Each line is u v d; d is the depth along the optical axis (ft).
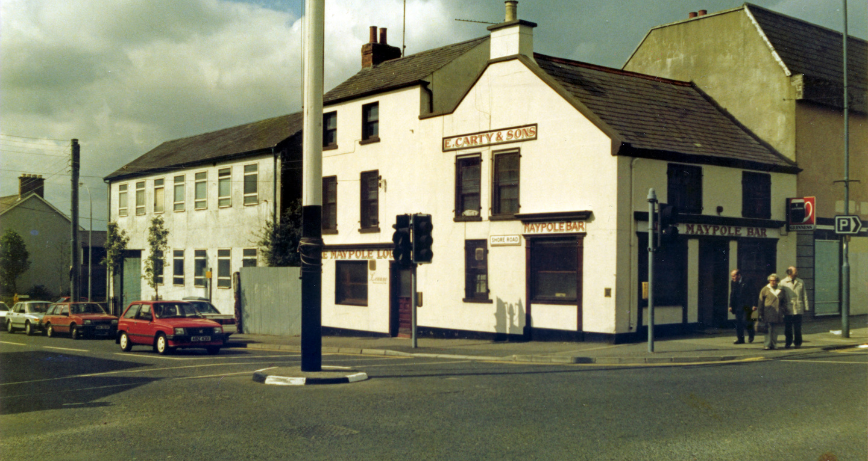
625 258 65.77
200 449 25.02
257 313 102.32
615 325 64.75
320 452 24.14
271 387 40.70
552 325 69.92
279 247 105.50
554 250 70.69
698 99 87.40
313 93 44.37
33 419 31.89
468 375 45.32
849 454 23.09
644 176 67.56
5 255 184.55
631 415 29.89
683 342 63.82
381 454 23.70
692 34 92.17
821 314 83.76
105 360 61.41
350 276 94.53
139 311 74.02
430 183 82.89
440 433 26.84
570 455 23.24
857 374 41.60
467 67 89.61
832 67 88.74
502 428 27.58
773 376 41.29
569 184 69.10
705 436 25.79
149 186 143.95
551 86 70.90
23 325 116.47
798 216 78.48
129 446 25.84
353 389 39.19
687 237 70.54
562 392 36.60
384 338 85.97
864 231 88.74
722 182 74.02
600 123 66.74
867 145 89.97
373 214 90.79
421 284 83.51
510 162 75.00
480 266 77.71
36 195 204.33
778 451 23.54
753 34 85.56
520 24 74.69
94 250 212.02
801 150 81.76
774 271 78.07
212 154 127.75
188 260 132.36
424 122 83.92
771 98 83.51
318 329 45.32
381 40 106.63
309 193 44.96
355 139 93.09
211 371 50.80
